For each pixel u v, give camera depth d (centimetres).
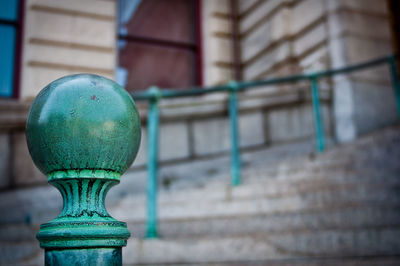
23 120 485
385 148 398
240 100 563
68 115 83
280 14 642
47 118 84
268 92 564
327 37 580
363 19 580
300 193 321
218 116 561
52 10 589
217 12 717
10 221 466
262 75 671
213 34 709
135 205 397
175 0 718
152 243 262
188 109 544
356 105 544
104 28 612
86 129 83
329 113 567
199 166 542
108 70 604
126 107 89
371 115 553
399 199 296
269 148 555
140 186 513
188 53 708
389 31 595
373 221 269
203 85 693
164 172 527
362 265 218
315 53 595
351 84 548
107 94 87
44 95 87
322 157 433
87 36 600
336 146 480
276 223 291
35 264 277
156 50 688
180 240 262
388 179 341
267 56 663
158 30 696
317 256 247
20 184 478
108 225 83
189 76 701
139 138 93
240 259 255
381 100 565
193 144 547
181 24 713
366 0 589
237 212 331
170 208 348
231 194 373
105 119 85
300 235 253
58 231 80
